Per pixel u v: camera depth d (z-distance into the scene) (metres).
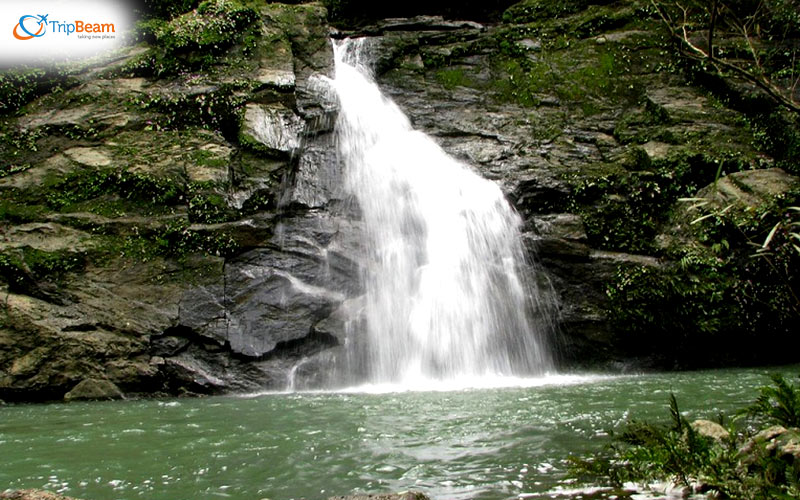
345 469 4.43
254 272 9.55
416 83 14.53
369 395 7.95
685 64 14.25
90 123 10.94
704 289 10.33
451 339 9.90
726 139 12.44
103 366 8.55
